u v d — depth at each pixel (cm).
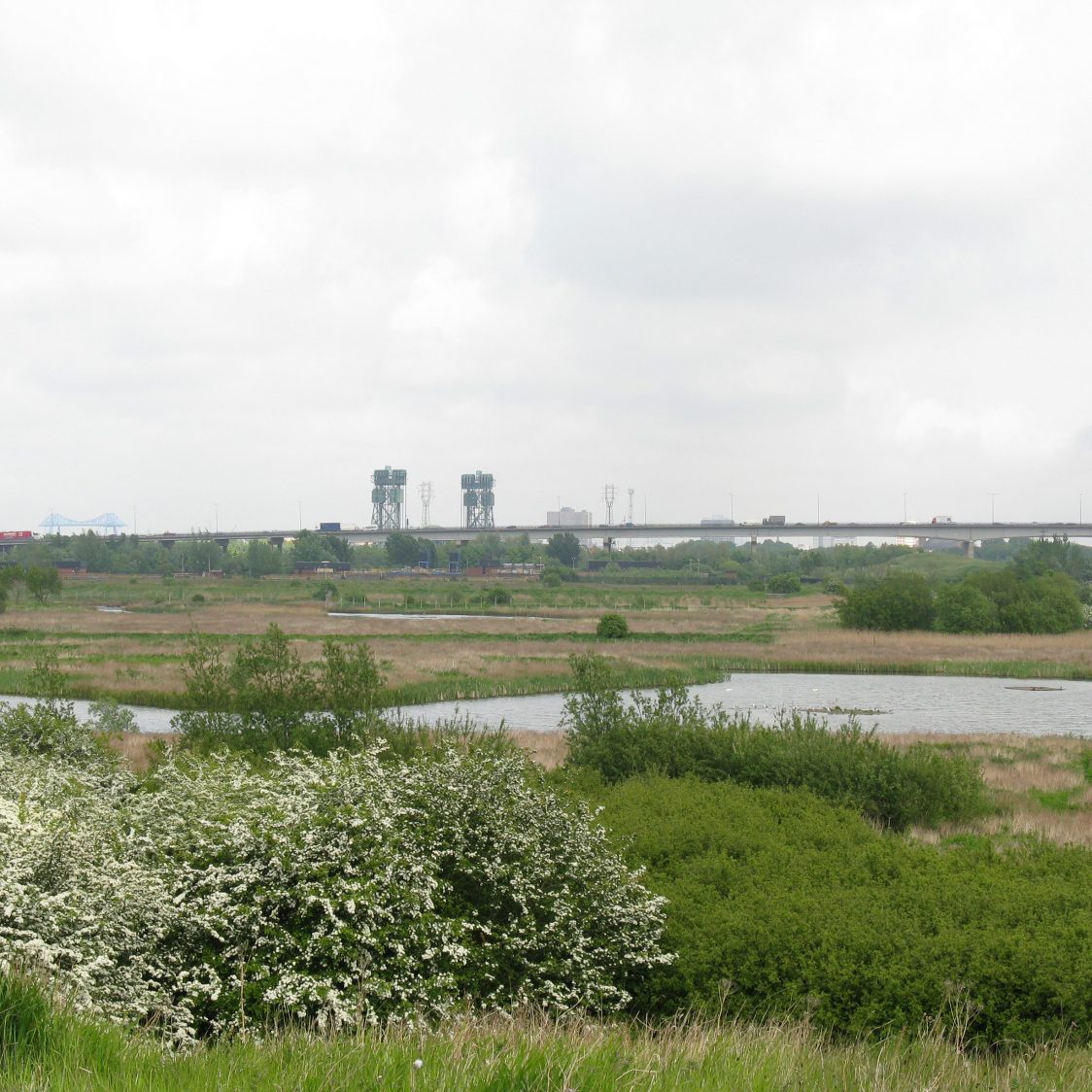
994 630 9112
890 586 9462
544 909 1169
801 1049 920
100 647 7212
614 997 1128
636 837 1592
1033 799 2622
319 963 997
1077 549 17825
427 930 1047
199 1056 740
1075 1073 885
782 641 8144
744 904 1291
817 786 2272
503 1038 827
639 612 11712
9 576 12350
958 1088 841
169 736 3412
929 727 4606
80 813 1112
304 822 1100
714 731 2512
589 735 2580
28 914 865
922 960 1106
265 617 10769
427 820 1195
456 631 8900
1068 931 1157
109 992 870
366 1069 687
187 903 1041
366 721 2439
